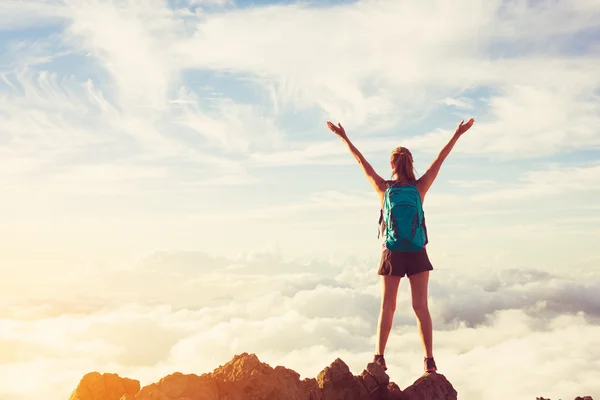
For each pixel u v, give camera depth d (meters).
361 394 5.33
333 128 6.40
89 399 4.95
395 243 5.73
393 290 5.90
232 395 4.68
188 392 4.50
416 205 5.75
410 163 6.11
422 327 5.84
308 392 5.06
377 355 5.86
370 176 6.16
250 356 5.08
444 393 5.50
